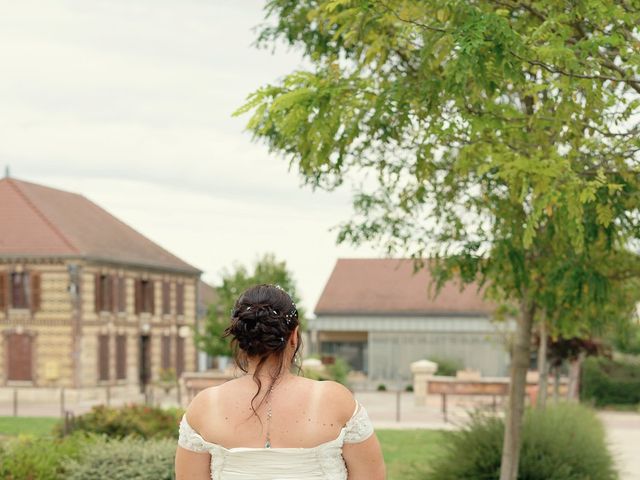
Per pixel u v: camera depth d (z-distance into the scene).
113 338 41.50
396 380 49.22
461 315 48.59
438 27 5.75
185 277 49.47
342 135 6.66
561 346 22.66
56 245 39.12
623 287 9.33
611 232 6.64
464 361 48.50
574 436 12.68
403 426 24.36
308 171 6.80
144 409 15.46
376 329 49.69
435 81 6.07
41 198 42.75
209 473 2.93
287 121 6.46
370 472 2.90
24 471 10.34
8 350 38.97
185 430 2.93
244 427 2.84
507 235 8.27
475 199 8.87
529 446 12.15
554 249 7.40
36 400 38.53
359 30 6.20
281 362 2.95
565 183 5.91
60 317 38.69
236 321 2.92
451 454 12.37
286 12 8.62
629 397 33.03
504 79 5.81
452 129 6.33
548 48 5.50
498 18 5.29
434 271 9.43
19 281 39.09
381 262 53.78
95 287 39.97
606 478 12.51
